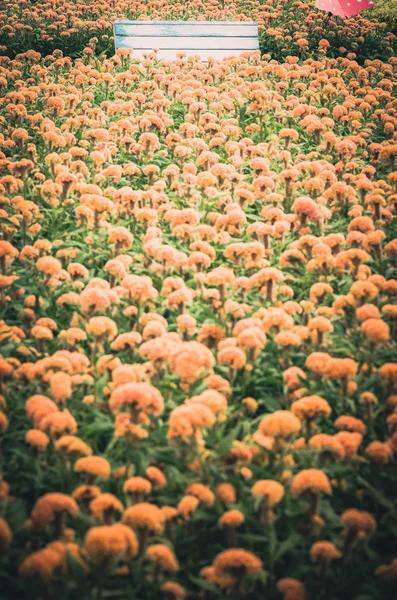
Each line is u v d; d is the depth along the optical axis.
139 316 4.63
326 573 2.93
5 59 11.37
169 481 3.34
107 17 15.15
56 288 5.02
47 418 3.26
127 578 2.90
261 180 6.57
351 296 4.60
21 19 14.28
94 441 3.69
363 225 5.62
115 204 6.31
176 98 9.97
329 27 14.76
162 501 3.23
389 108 9.74
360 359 4.32
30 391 3.86
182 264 5.20
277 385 4.22
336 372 3.74
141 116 8.75
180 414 3.21
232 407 3.87
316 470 3.02
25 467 3.31
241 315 4.66
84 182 6.97
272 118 9.23
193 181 6.74
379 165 8.02
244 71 11.00
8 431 3.64
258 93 8.80
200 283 5.02
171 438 3.28
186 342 4.19
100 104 9.62
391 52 14.78
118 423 3.39
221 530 3.20
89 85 10.51
